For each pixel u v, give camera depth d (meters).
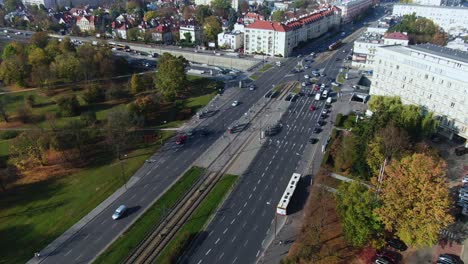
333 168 125.38
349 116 164.75
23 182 125.31
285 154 138.75
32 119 176.12
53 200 115.50
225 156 138.62
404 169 87.88
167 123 169.38
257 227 101.19
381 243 87.94
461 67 137.50
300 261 87.38
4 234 101.38
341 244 92.81
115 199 114.88
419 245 87.56
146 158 139.00
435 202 81.06
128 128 155.62
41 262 91.56
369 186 111.44
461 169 123.81
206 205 110.69
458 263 85.50
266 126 162.50
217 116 174.88
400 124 128.38
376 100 153.62
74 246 96.44
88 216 107.56
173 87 189.00
